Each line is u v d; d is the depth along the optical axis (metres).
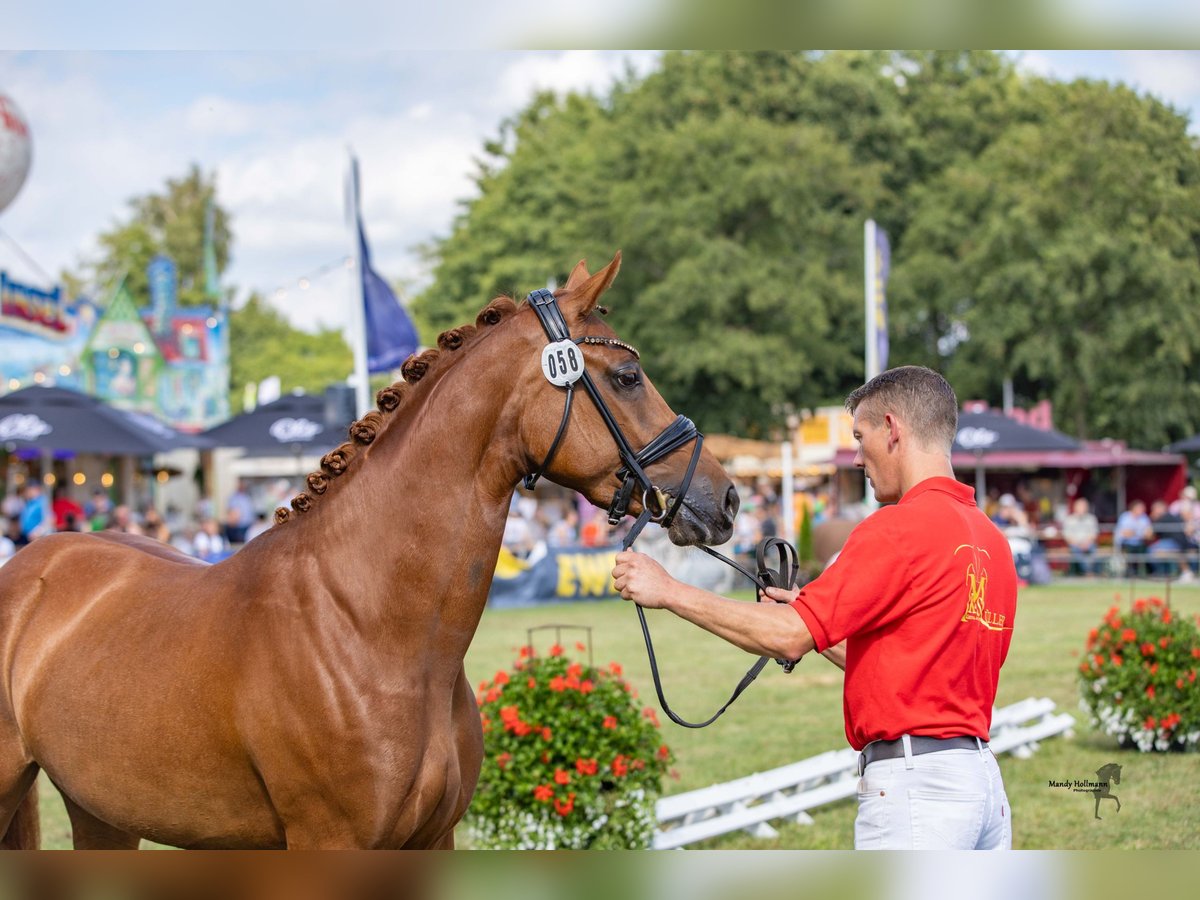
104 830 3.13
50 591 3.06
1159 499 26.27
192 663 2.64
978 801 2.28
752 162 26.83
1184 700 6.52
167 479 24.23
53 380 22.59
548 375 2.54
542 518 19.30
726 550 16.73
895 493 2.54
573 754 4.53
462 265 34.53
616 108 35.59
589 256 28.77
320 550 2.61
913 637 2.30
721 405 27.45
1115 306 26.41
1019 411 26.73
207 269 47.88
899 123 32.19
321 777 2.47
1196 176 26.92
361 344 12.06
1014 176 28.30
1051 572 18.67
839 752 5.91
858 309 27.80
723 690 8.82
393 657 2.52
